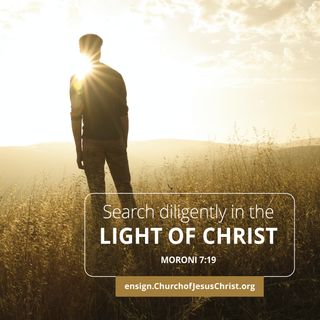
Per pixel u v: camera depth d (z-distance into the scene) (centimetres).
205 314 357
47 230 401
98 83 519
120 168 525
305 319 350
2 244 396
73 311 340
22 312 336
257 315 347
